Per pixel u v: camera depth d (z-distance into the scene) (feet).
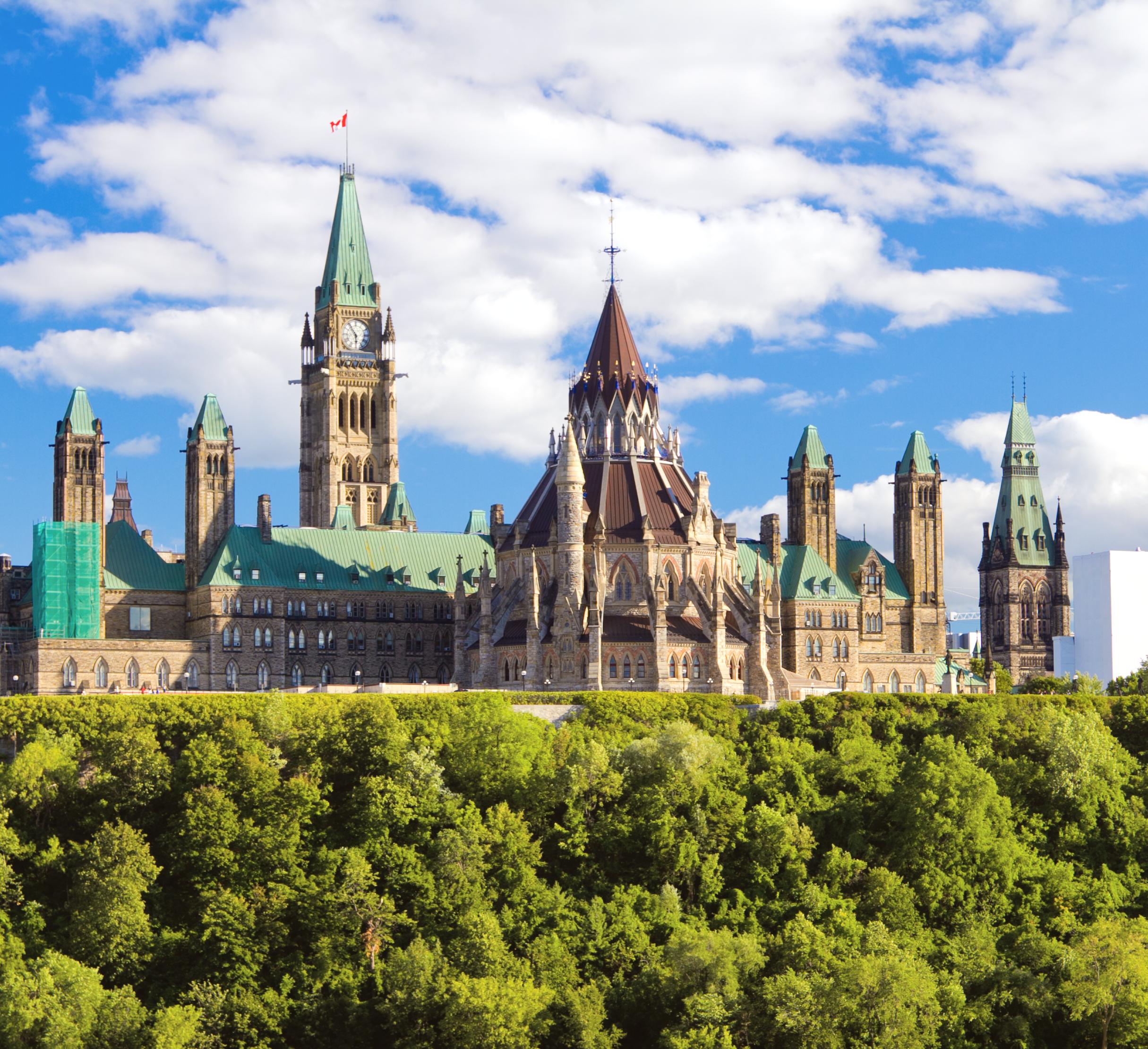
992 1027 584.81
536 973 579.48
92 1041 542.98
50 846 620.08
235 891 604.90
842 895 640.58
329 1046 566.36
